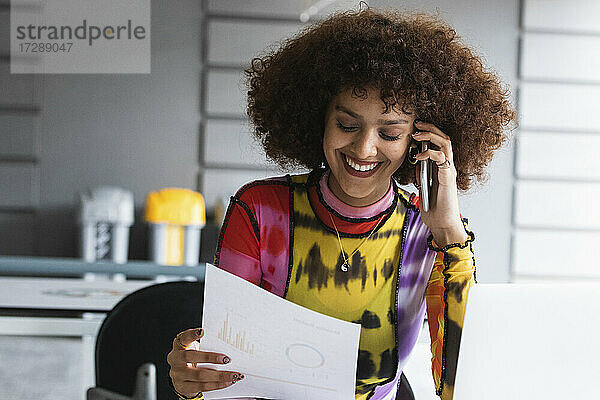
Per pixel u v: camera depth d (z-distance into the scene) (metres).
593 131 6.15
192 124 5.95
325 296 1.43
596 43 6.12
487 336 1.07
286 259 1.43
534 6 6.07
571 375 1.06
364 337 1.44
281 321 1.19
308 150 1.54
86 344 2.84
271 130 1.56
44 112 5.86
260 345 1.22
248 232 1.43
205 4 5.88
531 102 6.13
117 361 2.04
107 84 5.88
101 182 5.91
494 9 6.06
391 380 1.47
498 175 6.12
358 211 1.41
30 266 4.51
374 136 1.30
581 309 1.06
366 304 1.43
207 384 1.24
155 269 4.45
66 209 5.89
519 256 6.14
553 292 1.06
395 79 1.27
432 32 1.40
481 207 6.12
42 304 2.77
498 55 6.10
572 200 6.16
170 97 5.92
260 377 1.25
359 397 1.47
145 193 5.93
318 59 1.35
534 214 6.14
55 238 5.88
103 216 5.51
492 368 1.07
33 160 5.87
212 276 1.19
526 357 1.07
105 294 3.13
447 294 1.37
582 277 6.17
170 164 5.94
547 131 6.15
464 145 1.44
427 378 2.67
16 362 5.20
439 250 1.39
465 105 1.42
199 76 5.93
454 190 1.37
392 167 1.34
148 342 2.05
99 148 5.89
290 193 1.45
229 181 5.94
